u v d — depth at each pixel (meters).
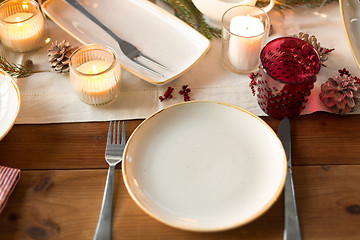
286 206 0.44
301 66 0.54
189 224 0.41
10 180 0.46
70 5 0.66
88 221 0.44
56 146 0.52
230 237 0.43
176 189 0.45
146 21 0.66
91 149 0.51
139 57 0.61
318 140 0.52
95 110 0.56
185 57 0.61
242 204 0.43
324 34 0.65
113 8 0.68
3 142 0.52
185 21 0.67
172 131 0.50
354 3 0.52
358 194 0.46
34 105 0.57
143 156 0.47
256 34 0.59
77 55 0.56
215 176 0.46
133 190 0.43
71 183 0.48
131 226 0.44
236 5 0.60
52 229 0.44
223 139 0.49
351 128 0.53
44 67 0.62
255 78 0.59
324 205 0.45
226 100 0.57
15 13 0.65
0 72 0.53
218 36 0.66
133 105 0.57
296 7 0.70
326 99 0.54
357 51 0.50
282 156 0.45
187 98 0.57
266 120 0.54
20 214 0.45
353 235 0.43
